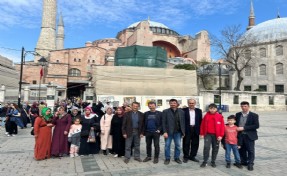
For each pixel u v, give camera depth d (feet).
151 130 26.76
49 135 28.43
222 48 156.15
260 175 22.12
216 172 23.02
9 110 45.88
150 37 228.84
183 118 26.71
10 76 129.49
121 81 83.20
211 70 176.55
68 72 216.74
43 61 90.84
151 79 85.46
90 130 30.19
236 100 123.03
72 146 29.25
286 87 160.76
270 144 36.78
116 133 29.27
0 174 22.03
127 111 27.86
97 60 232.53
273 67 166.91
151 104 27.25
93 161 27.04
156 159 26.32
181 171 23.25
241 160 25.50
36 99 111.45
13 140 40.22
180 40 267.18
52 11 258.57
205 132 25.21
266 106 128.57
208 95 116.88
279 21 186.80
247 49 172.14
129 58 96.53
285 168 24.36
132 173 22.49
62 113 29.68
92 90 94.43
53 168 24.13
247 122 24.59
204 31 245.24
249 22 253.85
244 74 175.11
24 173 22.39
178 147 26.58
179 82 87.61
